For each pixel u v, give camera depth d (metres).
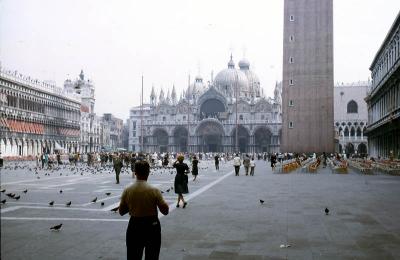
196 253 13.20
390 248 13.88
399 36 70.31
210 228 17.11
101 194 28.98
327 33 106.69
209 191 32.03
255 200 26.30
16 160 100.06
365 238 15.34
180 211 21.62
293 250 13.61
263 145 196.50
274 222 18.47
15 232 15.99
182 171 23.30
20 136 108.25
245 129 196.75
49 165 67.00
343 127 170.88
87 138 179.38
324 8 107.25
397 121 70.69
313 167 58.28
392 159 61.44
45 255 12.74
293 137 107.25
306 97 107.00
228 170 68.06
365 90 170.25
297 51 108.00
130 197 9.67
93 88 197.00
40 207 22.47
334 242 14.71
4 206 22.73
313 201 25.80
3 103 99.56
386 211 21.69
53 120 130.00
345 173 57.31
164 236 15.59
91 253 13.05
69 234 15.70
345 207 23.12
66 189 32.56
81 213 20.53
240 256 12.89
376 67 100.75
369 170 54.97
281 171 60.47
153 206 9.71
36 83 118.81
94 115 193.25
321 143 105.81
